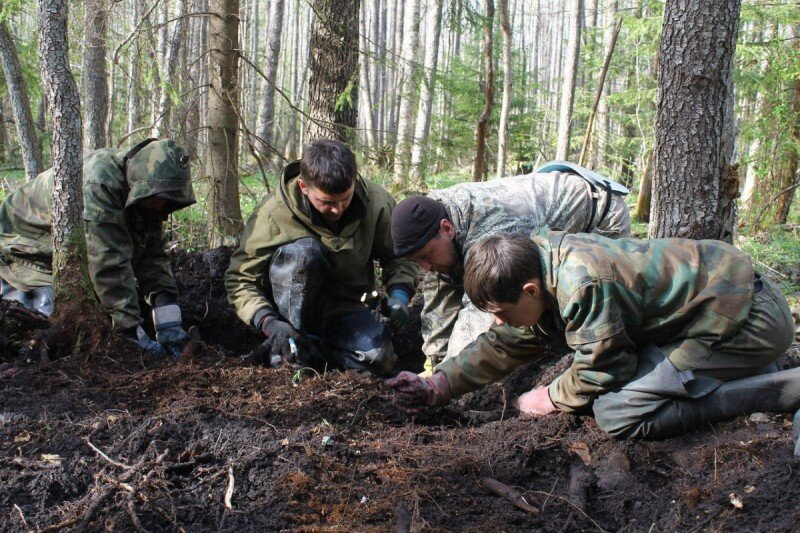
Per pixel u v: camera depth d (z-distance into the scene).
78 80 11.20
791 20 7.29
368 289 3.99
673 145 3.29
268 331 3.50
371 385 3.27
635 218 9.33
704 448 2.52
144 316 4.18
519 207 3.39
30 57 7.14
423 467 2.49
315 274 3.54
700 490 2.31
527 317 2.52
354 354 3.77
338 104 5.46
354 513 2.23
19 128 5.58
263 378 3.24
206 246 5.78
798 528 2.04
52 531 2.08
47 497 2.26
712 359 2.55
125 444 2.56
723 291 2.48
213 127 5.21
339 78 5.59
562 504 2.37
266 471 2.45
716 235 3.36
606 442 2.66
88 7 5.41
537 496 2.41
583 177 3.61
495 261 2.40
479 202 3.34
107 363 3.30
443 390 2.85
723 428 2.60
